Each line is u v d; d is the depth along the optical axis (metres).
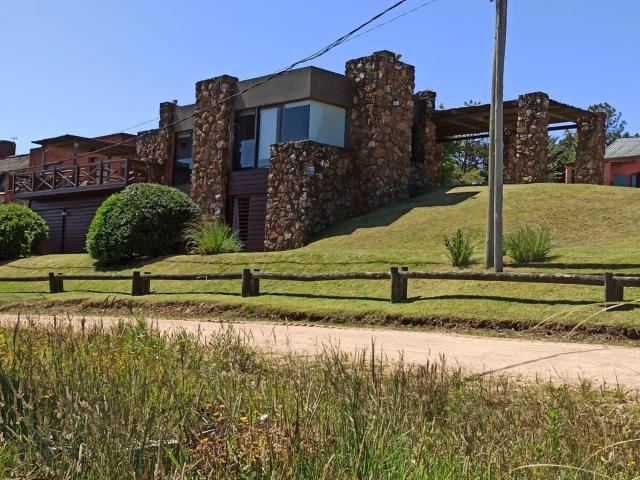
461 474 3.02
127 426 3.21
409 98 21.50
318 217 19.25
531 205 17.61
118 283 16.95
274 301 12.88
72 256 21.56
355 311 11.39
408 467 3.03
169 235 19.84
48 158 35.56
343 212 20.05
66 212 27.84
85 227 27.03
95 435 3.06
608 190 18.59
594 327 9.13
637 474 3.05
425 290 12.39
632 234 15.16
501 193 12.28
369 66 20.67
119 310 14.08
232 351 6.40
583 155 23.16
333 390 4.24
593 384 5.79
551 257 13.03
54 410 3.62
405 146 21.30
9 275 20.83
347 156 20.34
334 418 3.56
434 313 10.68
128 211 19.47
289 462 2.92
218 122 22.22
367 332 9.94
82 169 27.73
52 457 3.05
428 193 21.28
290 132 20.70
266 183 20.94
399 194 20.97
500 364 6.93
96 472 2.88
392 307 11.38
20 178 30.12
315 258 15.62
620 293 9.95
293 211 19.19
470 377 5.64
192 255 18.47
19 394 3.54
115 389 3.90
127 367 4.99
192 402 3.92
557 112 22.52
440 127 25.45
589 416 3.99
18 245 23.77
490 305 10.71
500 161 12.32
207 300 13.45
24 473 2.93
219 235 18.75
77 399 3.46
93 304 14.75
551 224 16.30
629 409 4.64
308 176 18.98
